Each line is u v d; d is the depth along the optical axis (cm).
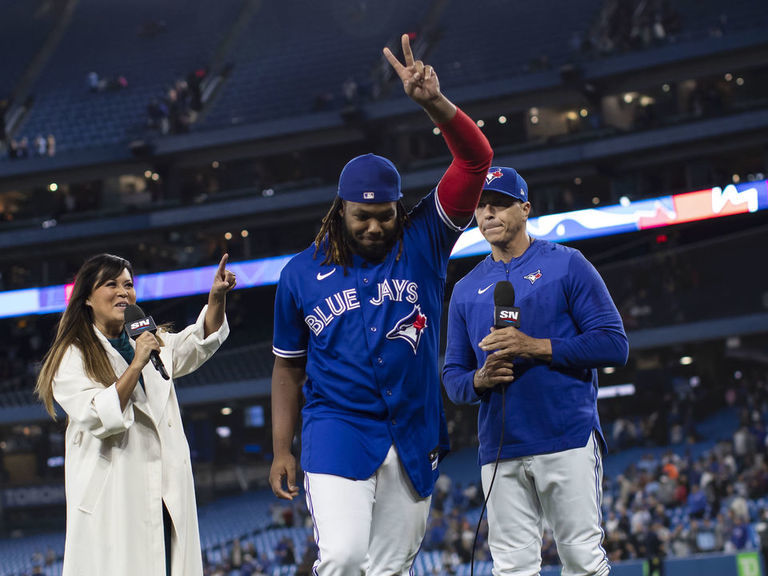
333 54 3272
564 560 335
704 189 2208
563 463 328
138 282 2792
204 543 2302
